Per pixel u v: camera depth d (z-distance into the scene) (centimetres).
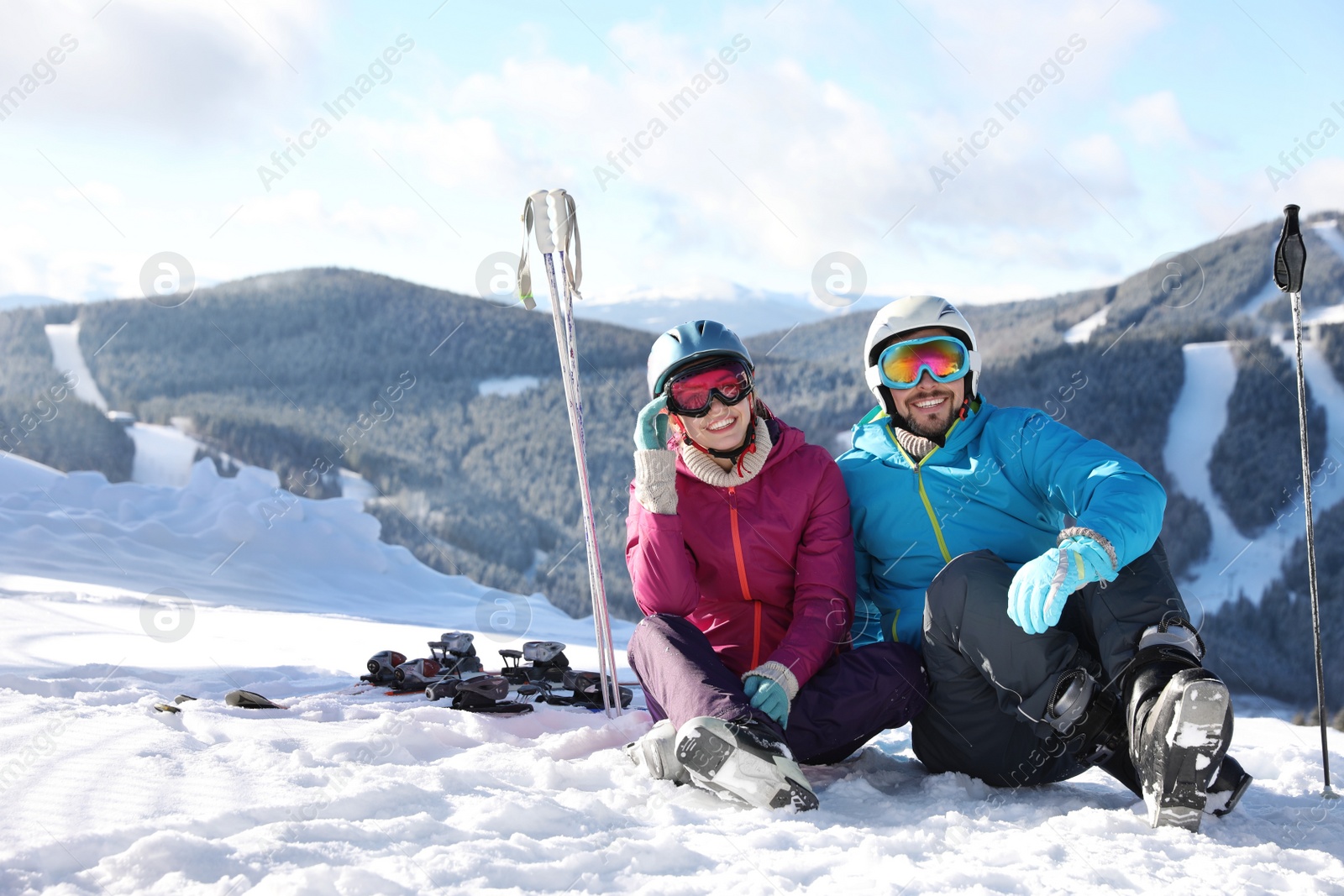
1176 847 142
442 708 246
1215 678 147
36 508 1072
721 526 220
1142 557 173
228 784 157
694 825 150
